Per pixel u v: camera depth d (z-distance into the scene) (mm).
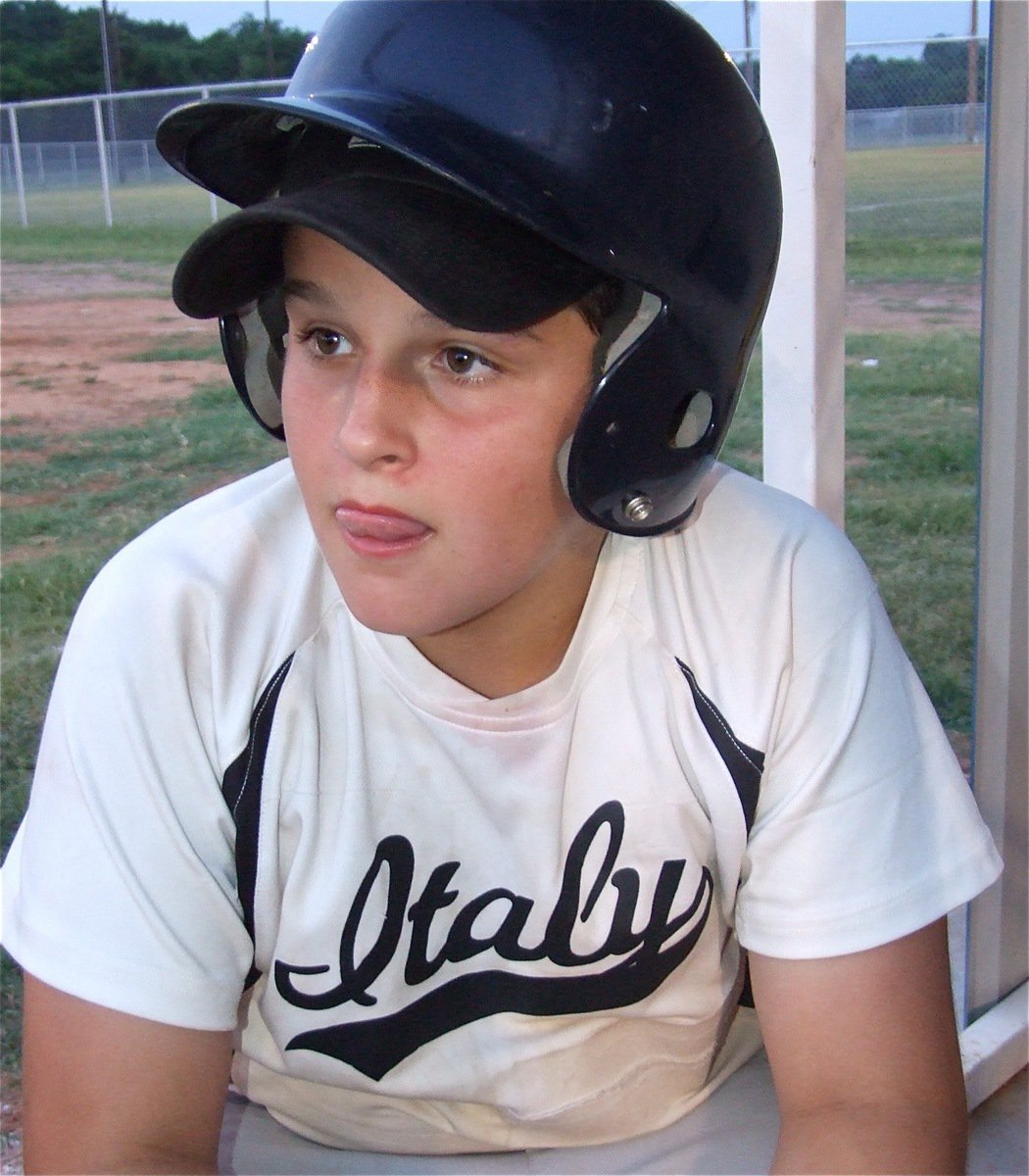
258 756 817
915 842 894
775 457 1229
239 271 809
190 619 824
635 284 761
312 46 831
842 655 901
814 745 875
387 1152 950
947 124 12555
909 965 872
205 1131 805
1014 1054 1380
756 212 864
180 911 792
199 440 6277
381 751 855
